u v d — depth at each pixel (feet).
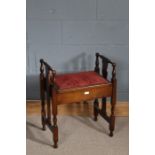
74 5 9.00
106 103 9.89
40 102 9.89
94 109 9.64
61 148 8.41
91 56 9.54
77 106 9.95
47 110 8.97
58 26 9.18
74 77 8.50
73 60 9.57
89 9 9.05
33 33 9.21
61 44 9.37
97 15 9.12
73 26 9.20
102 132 9.14
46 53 9.45
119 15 9.14
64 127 9.36
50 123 8.70
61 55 9.50
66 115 10.00
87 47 9.44
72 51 9.46
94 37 9.34
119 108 10.00
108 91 8.39
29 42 9.29
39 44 9.34
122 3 9.04
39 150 8.32
